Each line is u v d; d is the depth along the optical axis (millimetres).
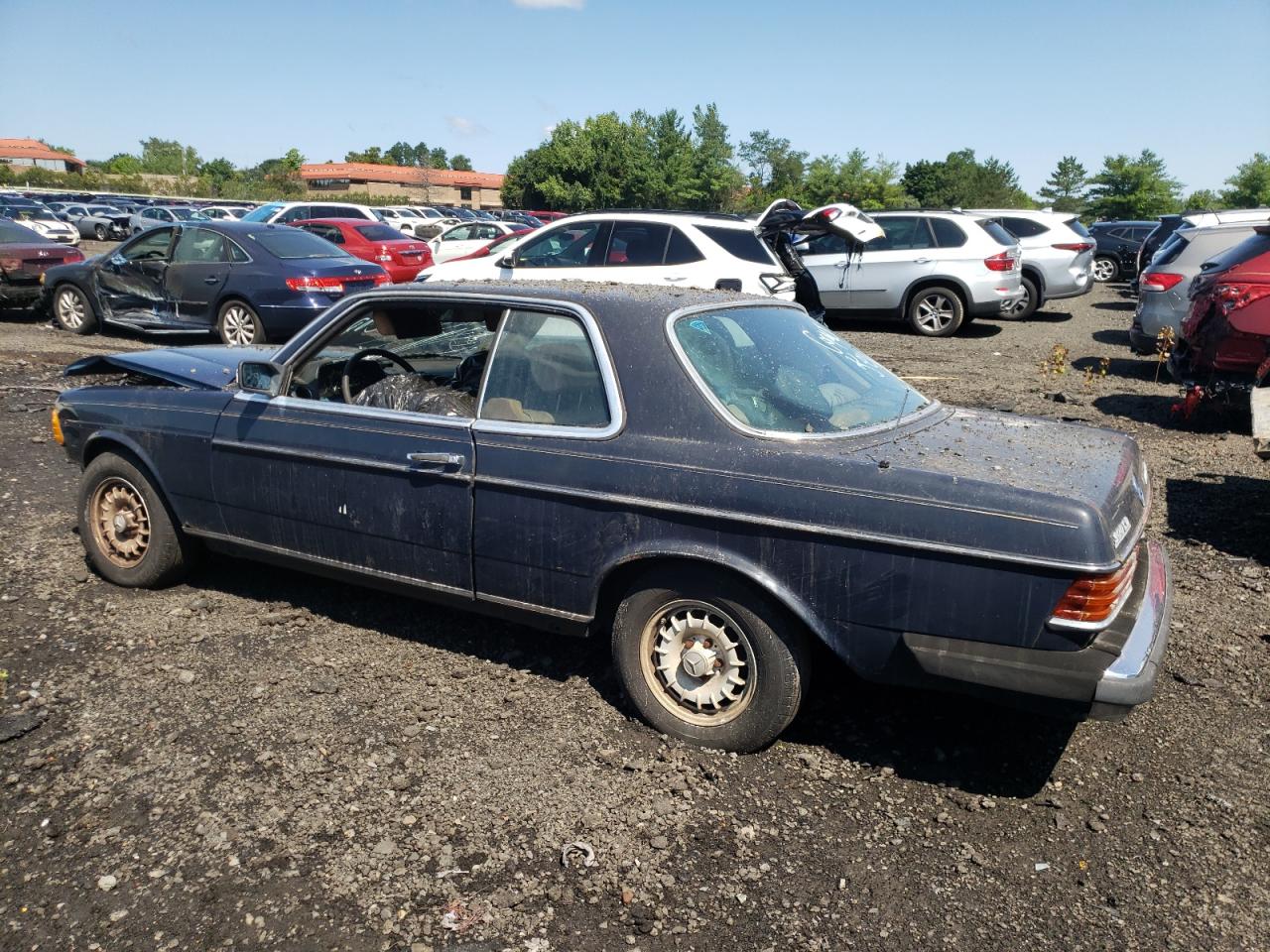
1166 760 3490
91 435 4809
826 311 15242
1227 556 5492
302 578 5059
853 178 80562
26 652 4145
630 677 3613
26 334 12867
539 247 11539
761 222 11172
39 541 5469
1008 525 2932
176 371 4816
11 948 2521
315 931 2609
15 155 121438
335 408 4125
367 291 4207
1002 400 9688
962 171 91812
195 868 2838
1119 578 2924
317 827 3029
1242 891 2824
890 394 3990
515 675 4047
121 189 80625
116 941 2557
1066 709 2969
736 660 3434
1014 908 2752
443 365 4234
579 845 2973
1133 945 2615
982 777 3383
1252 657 4262
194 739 3502
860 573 3107
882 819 3145
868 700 3908
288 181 89625
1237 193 67375
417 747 3488
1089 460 3393
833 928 2666
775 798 3242
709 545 3307
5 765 3318
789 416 3459
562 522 3557
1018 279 14594
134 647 4223
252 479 4301
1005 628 2955
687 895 2777
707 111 82562
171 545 4707
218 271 11680
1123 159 73875
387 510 3938
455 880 2818
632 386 3514
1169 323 10539
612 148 77250
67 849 2906
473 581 3822
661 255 10930
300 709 3729
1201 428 8562
